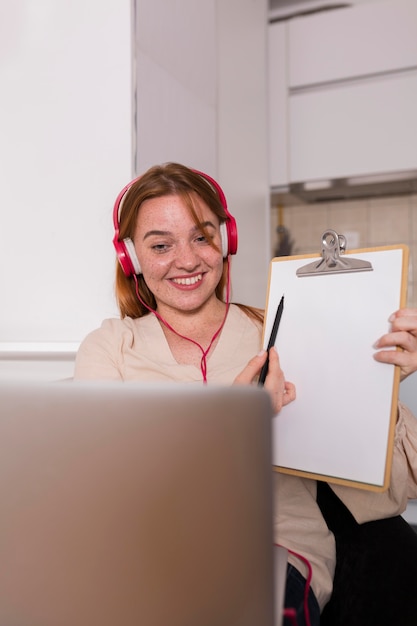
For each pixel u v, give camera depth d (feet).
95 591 1.44
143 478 1.35
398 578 2.72
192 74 5.56
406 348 2.31
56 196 4.63
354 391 2.40
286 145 8.46
